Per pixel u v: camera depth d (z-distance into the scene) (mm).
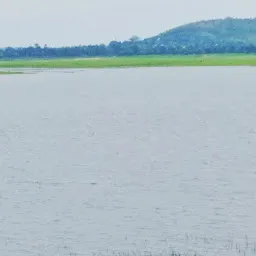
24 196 52281
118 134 90812
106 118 113500
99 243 39125
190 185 54594
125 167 64375
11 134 93625
